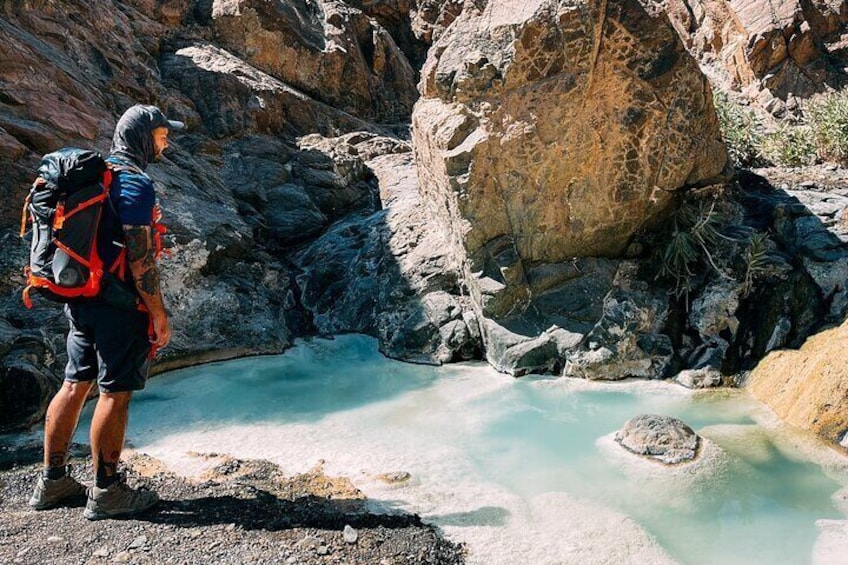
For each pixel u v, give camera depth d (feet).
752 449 13.98
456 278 20.66
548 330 18.53
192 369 19.15
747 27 32.50
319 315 22.59
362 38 43.09
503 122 18.66
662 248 19.44
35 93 21.94
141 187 10.66
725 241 19.06
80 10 28.50
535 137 18.53
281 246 26.03
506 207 19.04
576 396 17.01
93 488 11.20
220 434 15.16
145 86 28.96
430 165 21.24
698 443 14.03
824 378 14.76
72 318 11.09
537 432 15.24
